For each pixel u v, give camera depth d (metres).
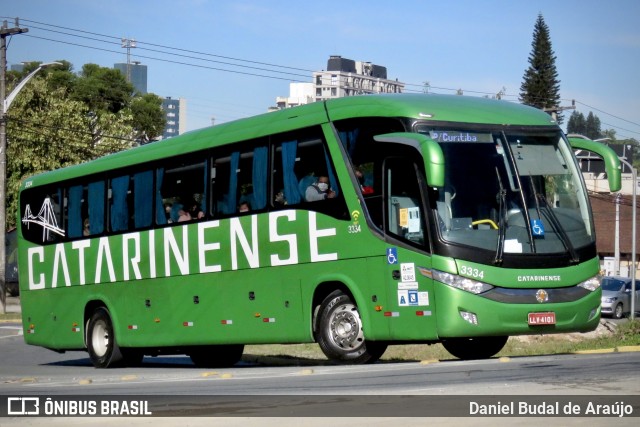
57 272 23.62
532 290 15.46
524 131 16.22
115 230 21.86
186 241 19.75
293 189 17.38
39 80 64.62
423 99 16.31
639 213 87.94
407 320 15.62
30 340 24.52
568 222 16.05
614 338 26.80
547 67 120.50
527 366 14.16
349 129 16.48
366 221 16.14
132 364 22.42
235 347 22.45
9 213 62.97
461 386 11.83
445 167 15.51
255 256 18.08
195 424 9.64
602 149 17.09
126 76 97.25
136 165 21.39
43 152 62.81
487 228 15.43
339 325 16.64
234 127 18.98
